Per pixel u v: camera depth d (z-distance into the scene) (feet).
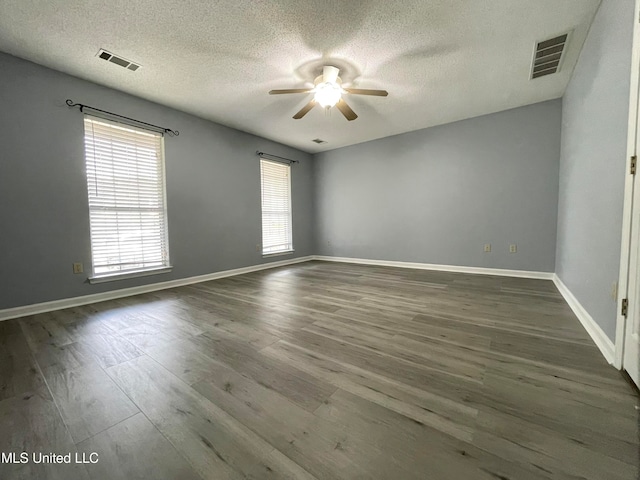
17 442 3.48
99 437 3.54
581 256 7.67
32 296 8.57
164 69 8.90
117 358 5.65
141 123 10.89
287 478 2.91
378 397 4.28
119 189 10.48
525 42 7.74
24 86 8.31
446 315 7.91
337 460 3.14
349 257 18.89
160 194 11.75
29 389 4.59
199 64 8.64
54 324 7.63
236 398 4.31
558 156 11.85
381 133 15.98
